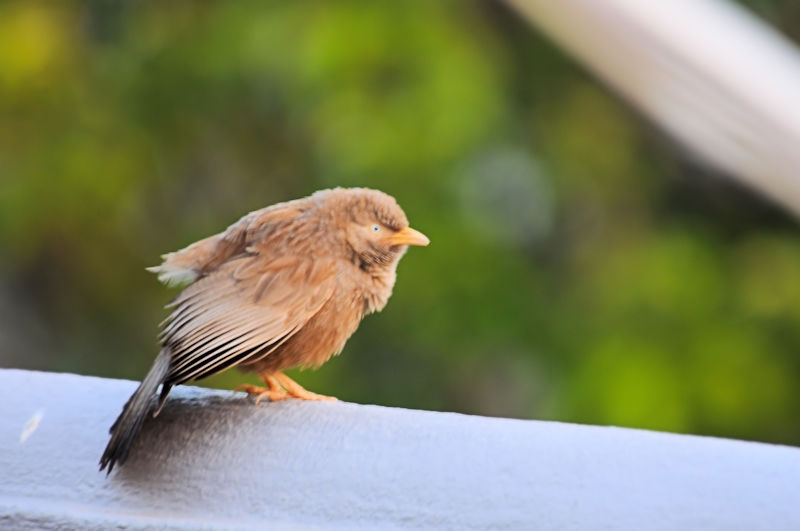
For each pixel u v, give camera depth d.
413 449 5.00
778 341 13.51
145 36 14.90
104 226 15.05
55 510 4.93
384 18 13.70
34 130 14.73
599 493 4.80
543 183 14.49
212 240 6.78
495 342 13.61
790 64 8.84
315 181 14.59
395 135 13.27
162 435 5.18
